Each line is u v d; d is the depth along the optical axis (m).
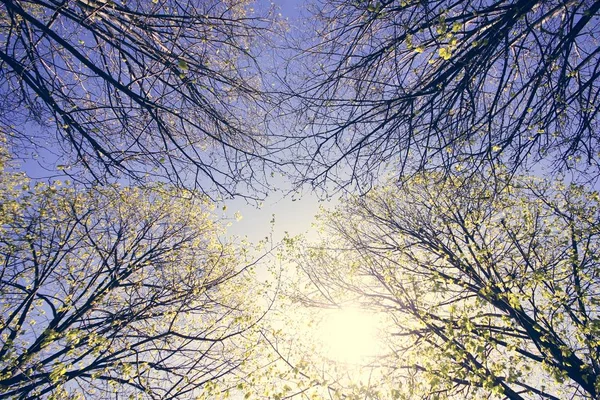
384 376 5.85
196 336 6.25
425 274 7.45
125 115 4.77
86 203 6.67
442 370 5.10
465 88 4.67
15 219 5.46
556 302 5.50
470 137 5.11
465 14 4.41
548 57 4.19
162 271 7.21
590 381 4.99
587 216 7.00
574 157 5.29
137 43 4.36
